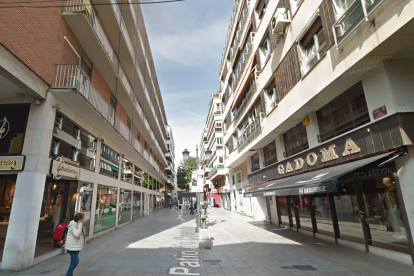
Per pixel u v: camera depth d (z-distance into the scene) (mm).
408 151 5535
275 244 9023
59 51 8203
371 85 6277
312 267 5930
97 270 5855
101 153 12250
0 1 5691
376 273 5238
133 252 7895
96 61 11359
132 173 19750
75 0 9039
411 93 5676
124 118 17969
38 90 6945
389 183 6211
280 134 12328
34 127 6988
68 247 5000
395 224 6102
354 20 5930
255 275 5449
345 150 7117
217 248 8508
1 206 9211
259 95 13547
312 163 8922
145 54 21172
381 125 5895
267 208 17734
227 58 21703
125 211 17156
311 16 8125
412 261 5539
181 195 28281
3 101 7164
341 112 7816
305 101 8469
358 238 7617
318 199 10094
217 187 42969
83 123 10008
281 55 10391
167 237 11031
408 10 4516
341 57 6531
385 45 5258
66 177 8555
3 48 5723
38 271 5824
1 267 5879
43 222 10031
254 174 16672
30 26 6707
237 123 18953
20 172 6562
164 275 5465
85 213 10094
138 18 18062
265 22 11984
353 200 7848
